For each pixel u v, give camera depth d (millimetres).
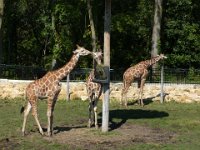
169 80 21812
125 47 32438
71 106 18062
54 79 12430
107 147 11242
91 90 13469
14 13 32688
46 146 11273
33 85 12359
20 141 11781
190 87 21078
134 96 20188
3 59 33750
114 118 15508
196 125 14469
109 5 12805
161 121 15047
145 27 31359
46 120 14734
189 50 30297
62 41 30500
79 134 12688
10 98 19984
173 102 20141
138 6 31688
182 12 30594
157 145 11500
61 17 29875
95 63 13461
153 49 28156
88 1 26391
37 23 33625
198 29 31031
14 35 34594
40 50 34750
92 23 26219
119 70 22078
